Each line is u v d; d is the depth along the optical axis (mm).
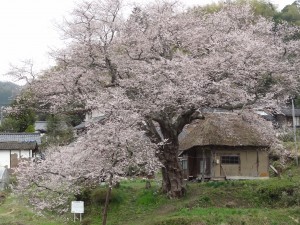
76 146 18047
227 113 25141
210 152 26188
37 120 56531
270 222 18047
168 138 20609
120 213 21266
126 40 20078
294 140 32156
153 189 23375
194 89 18031
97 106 17547
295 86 21469
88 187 21531
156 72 18531
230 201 20797
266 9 44625
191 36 20297
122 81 19438
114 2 19562
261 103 20297
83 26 19625
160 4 20688
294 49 21859
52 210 22062
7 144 40375
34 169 18281
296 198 20000
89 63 20453
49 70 21188
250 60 19203
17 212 23203
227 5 24391
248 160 26344
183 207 20281
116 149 16656
